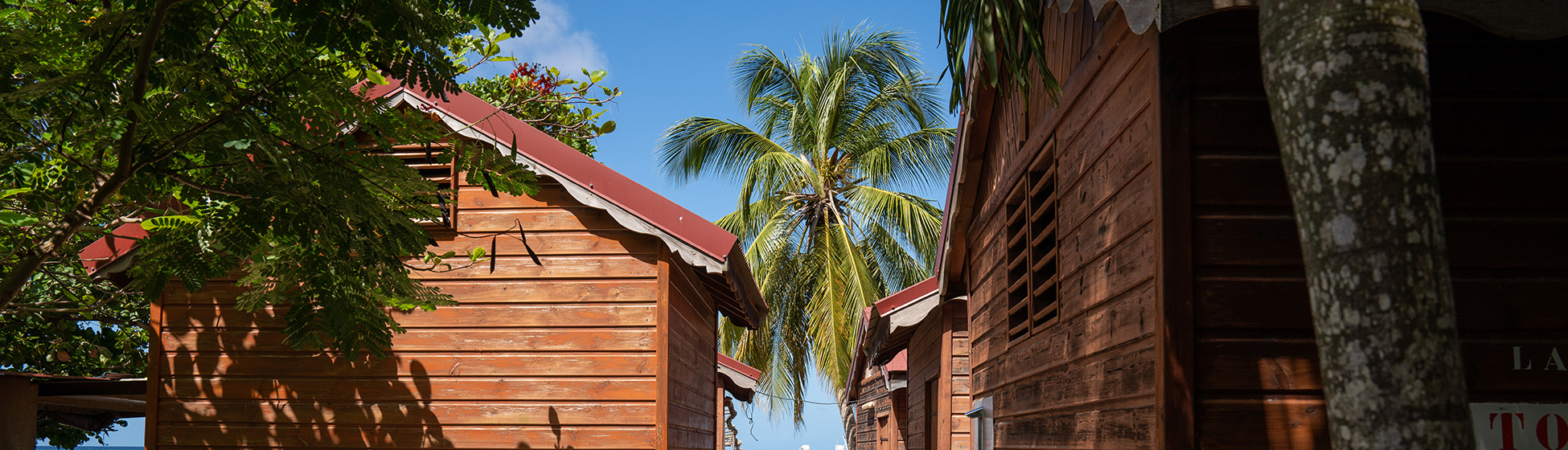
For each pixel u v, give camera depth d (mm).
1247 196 3535
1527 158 3561
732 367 14164
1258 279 3510
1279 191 3537
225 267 6215
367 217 5465
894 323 9836
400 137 5863
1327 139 1903
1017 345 6219
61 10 5035
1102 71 4562
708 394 11547
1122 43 4215
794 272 21125
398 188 5992
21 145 5227
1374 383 1837
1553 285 3494
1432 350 1823
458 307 8125
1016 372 6301
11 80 4664
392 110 5773
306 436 8016
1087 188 4797
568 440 7840
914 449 12523
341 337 6312
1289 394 3447
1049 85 4418
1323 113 1914
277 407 8078
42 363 11820
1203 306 3484
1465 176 3553
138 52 4531
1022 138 6211
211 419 8094
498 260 8172
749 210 20953
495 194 6145
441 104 7926
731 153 21266
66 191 4996
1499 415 3404
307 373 8117
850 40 21344
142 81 4477
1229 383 3438
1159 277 3529
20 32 4676
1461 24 3631
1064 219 5262
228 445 8031
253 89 5148
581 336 8000
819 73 21375
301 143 5379
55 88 4238
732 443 20438
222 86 4855
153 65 4750
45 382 8422
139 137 5090
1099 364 4508
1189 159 3549
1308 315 3475
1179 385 3416
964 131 7227
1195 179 3551
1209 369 3449
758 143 21203
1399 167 1854
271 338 8203
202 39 5055
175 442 8070
